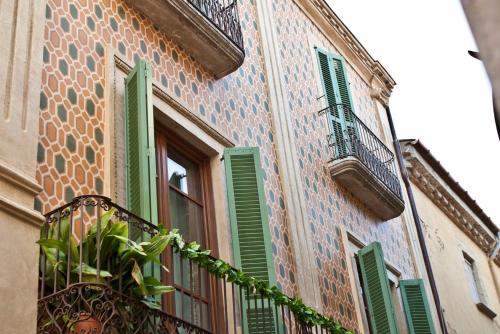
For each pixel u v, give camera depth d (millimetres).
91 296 4668
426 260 14234
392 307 10016
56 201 5766
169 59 8125
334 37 14156
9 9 5695
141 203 6082
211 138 8352
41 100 6055
